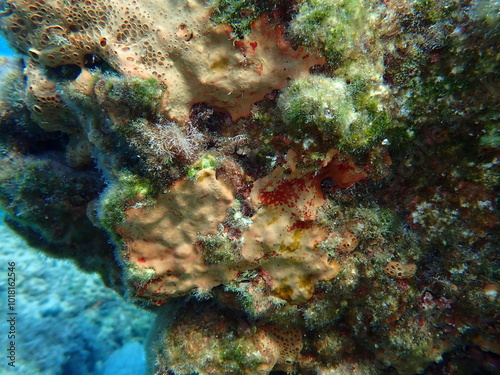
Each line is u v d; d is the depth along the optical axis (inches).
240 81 8.1
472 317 10.2
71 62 8.6
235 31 7.8
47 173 11.4
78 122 10.2
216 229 8.9
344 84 7.9
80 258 13.4
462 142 9.0
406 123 8.9
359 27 7.9
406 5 8.2
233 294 9.9
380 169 8.8
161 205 8.6
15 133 11.7
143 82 7.7
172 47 7.9
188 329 10.7
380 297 10.0
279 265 9.2
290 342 11.0
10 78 10.9
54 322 22.7
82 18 8.1
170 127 8.1
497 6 7.7
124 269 9.1
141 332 24.1
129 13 8.0
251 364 10.2
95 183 11.7
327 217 9.1
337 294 9.9
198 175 8.4
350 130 7.9
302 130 7.8
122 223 8.7
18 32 8.5
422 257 9.9
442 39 8.3
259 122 8.6
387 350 10.8
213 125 8.8
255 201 8.9
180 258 9.0
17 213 11.8
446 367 11.4
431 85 8.7
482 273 9.5
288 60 8.0
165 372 10.4
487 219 9.2
